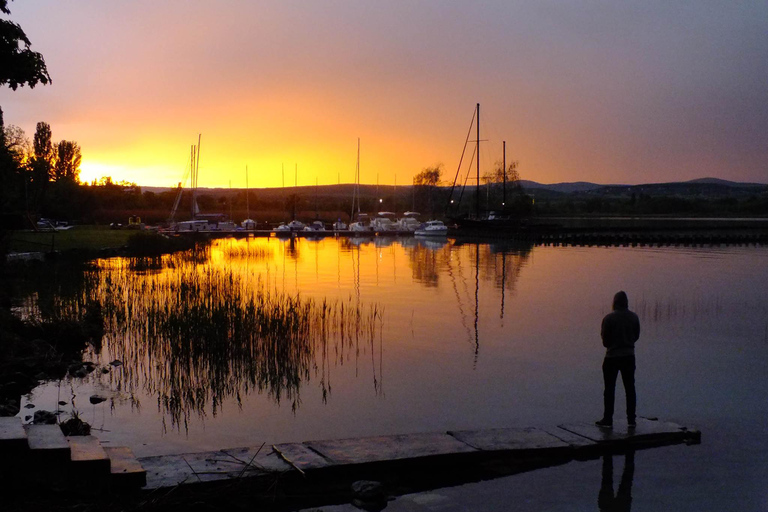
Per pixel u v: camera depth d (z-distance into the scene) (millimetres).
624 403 12578
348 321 21172
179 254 49594
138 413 11969
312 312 21969
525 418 11703
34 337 17188
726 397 13016
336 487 8609
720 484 8758
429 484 8836
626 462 9539
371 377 14508
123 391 13383
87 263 39844
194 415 11867
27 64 18469
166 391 13398
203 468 8602
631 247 65062
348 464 8805
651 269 41500
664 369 15359
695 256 53062
